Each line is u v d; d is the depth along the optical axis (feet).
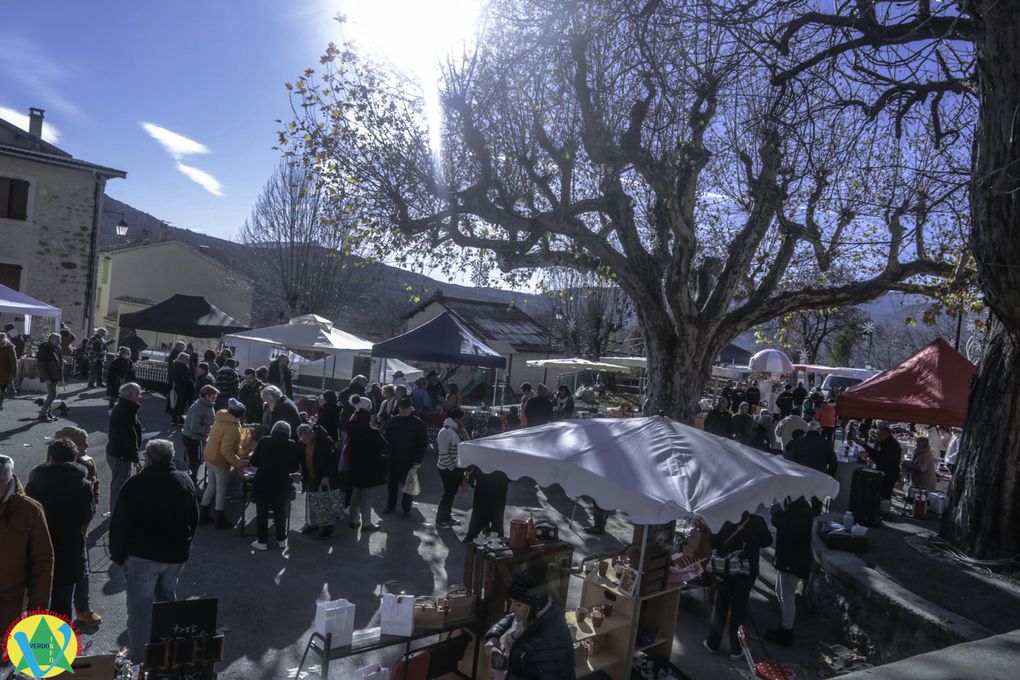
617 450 17.10
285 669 17.11
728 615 21.22
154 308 72.95
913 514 32.17
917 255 39.24
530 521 18.56
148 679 11.77
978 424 25.07
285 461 25.73
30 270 72.95
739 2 23.99
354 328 158.61
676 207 34.17
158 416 49.98
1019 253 21.11
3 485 12.85
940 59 24.91
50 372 43.65
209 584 21.88
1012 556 23.63
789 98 26.03
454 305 114.62
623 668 18.44
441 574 24.76
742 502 15.89
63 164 73.61
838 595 23.21
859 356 147.84
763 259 43.96
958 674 13.34
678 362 38.19
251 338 55.26
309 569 24.12
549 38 30.50
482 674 16.74
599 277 40.68
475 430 49.39
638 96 33.30
